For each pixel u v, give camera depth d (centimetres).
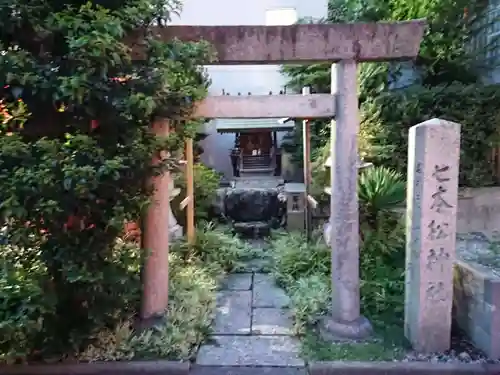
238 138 718
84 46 230
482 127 498
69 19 238
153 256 317
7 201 227
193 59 270
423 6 532
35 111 261
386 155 477
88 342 291
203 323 329
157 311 323
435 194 285
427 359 285
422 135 284
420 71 573
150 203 281
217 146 737
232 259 473
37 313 252
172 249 445
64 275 262
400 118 501
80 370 276
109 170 236
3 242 247
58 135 269
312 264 432
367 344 305
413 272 299
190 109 289
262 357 296
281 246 481
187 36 298
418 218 290
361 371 276
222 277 438
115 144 265
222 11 697
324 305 352
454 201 285
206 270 430
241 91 721
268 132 693
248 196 609
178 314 324
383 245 407
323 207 505
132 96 242
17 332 240
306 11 697
